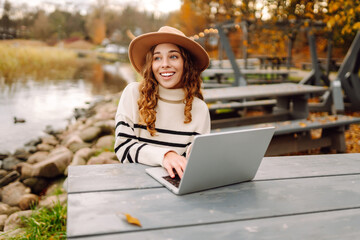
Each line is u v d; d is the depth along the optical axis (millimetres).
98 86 12523
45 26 44625
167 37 1868
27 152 4699
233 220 1110
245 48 9734
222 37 6539
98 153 4363
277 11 5492
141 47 1970
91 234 990
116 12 55500
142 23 39906
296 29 6512
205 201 1253
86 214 1112
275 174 1578
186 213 1148
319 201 1285
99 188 1337
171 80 1892
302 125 4188
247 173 1444
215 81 9648
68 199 1224
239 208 1201
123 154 1752
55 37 48750
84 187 1342
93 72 18109
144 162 1662
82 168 1580
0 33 34531
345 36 8148
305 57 14586
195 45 1923
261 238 1003
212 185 1369
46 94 9961
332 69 9203
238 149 1312
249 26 6203
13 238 2395
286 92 4723
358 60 7191
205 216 1131
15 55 19125
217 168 1312
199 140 1170
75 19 55719
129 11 46594
